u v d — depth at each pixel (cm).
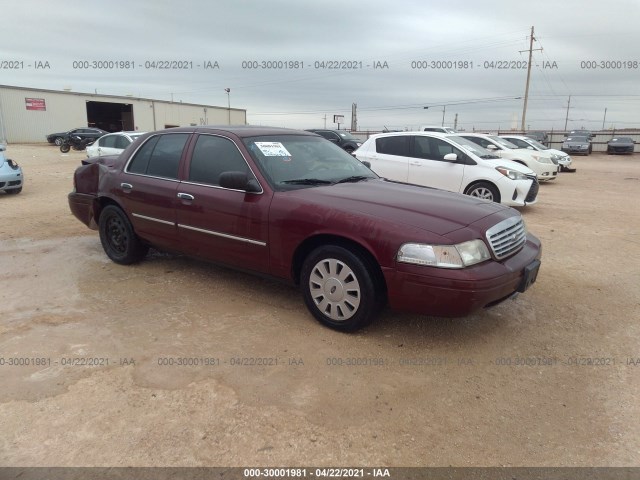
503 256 365
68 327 391
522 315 425
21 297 454
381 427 274
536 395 307
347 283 371
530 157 1472
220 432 267
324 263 382
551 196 1221
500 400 301
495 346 368
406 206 375
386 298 371
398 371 330
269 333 382
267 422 276
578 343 376
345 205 376
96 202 565
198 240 459
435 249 332
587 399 304
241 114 6250
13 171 1079
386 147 998
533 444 263
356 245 363
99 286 484
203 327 392
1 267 544
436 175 933
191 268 541
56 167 1838
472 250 339
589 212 957
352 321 372
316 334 381
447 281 328
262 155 436
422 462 249
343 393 304
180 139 491
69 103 4253
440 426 276
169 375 321
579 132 4022
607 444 264
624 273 548
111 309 427
